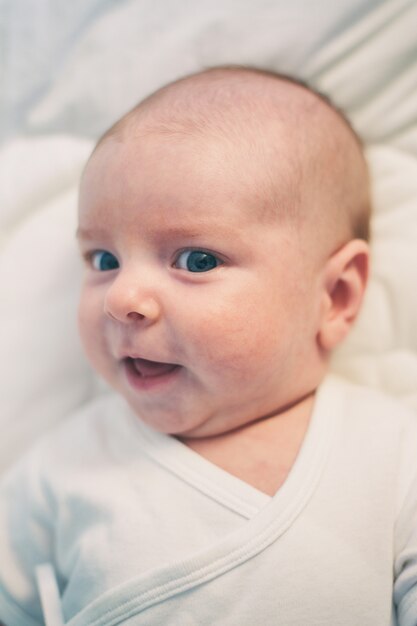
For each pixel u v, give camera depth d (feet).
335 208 2.24
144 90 3.27
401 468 2.09
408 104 3.01
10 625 2.35
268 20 3.13
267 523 1.92
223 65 2.90
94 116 3.36
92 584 2.04
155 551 1.97
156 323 1.98
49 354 2.92
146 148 2.03
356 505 1.99
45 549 2.33
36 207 3.18
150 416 2.17
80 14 3.64
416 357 2.73
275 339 2.04
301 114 2.24
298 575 1.88
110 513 2.11
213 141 2.04
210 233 1.96
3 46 3.67
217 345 1.96
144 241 2.00
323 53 3.08
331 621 1.86
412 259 2.79
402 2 3.01
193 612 1.87
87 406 2.85
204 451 2.18
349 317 2.31
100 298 2.16
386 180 2.92
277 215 2.05
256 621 1.85
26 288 2.97
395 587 1.97
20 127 3.68
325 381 2.37
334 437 2.13
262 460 2.11
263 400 2.15
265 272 2.01
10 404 2.84
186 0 3.32
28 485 2.39
